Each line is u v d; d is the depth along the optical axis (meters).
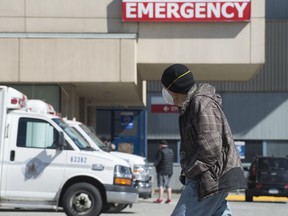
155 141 70.31
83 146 30.75
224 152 11.03
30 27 44.75
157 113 70.06
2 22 44.66
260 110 69.94
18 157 29.75
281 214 37.12
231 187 10.85
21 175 29.67
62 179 29.75
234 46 44.59
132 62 42.72
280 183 51.56
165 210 38.28
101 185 30.05
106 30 44.78
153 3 44.66
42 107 33.31
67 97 45.03
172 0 44.62
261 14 44.59
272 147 70.00
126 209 38.81
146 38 44.84
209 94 11.12
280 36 69.56
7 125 29.88
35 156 29.77
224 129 11.05
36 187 29.66
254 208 42.16
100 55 42.84
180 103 11.50
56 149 29.89
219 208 11.30
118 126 68.94
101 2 44.88
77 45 42.97
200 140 10.77
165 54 44.81
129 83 43.25
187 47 44.75
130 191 30.41
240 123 70.00
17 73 42.88
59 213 34.34
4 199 29.67
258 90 69.81
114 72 42.78
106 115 68.94
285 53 69.50
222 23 44.72
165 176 45.28
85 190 29.69
